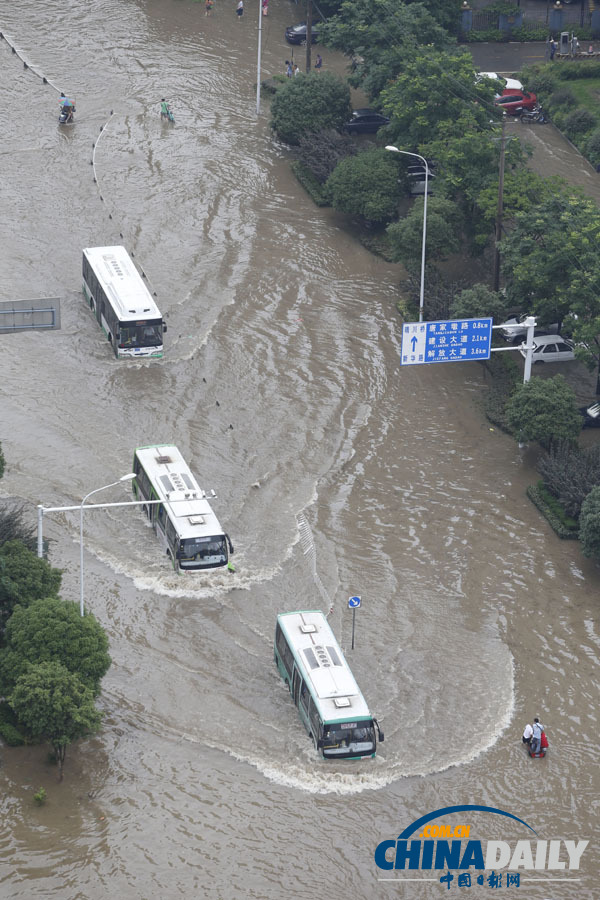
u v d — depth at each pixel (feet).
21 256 555.28
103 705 326.85
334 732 311.68
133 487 417.49
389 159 595.47
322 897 276.62
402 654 355.36
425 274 535.60
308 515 411.54
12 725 313.53
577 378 497.05
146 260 561.02
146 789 300.61
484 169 552.41
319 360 500.33
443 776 313.73
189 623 360.28
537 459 450.30
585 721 336.29
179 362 490.49
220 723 325.01
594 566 398.01
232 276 554.46
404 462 444.14
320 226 603.67
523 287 477.77
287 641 334.44
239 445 443.73
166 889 273.75
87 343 499.92
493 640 364.38
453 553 400.26
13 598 327.47
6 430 439.22
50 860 277.44
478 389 490.08
